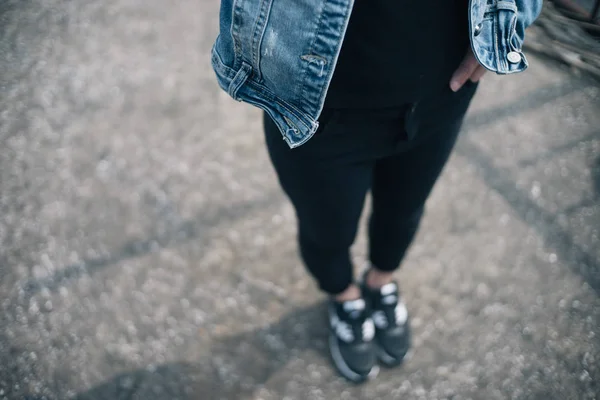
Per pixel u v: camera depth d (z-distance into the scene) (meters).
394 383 1.80
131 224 2.17
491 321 1.93
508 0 1.09
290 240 2.15
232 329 1.92
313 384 1.80
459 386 1.79
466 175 2.34
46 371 1.79
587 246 2.11
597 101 2.63
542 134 2.50
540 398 1.75
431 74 1.11
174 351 1.85
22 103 2.60
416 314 1.96
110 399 1.74
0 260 2.05
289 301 1.99
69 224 2.16
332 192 1.33
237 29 1.05
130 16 3.07
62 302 1.95
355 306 1.85
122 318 1.92
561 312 1.94
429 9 1.00
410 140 1.24
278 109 1.11
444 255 2.10
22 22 3.01
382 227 1.62
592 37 1.36
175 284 2.01
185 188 2.29
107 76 2.73
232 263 2.08
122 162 2.37
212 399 1.75
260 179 2.34
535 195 2.27
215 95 2.66
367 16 0.99
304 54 1.01
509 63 1.11
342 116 1.15
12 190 2.26
